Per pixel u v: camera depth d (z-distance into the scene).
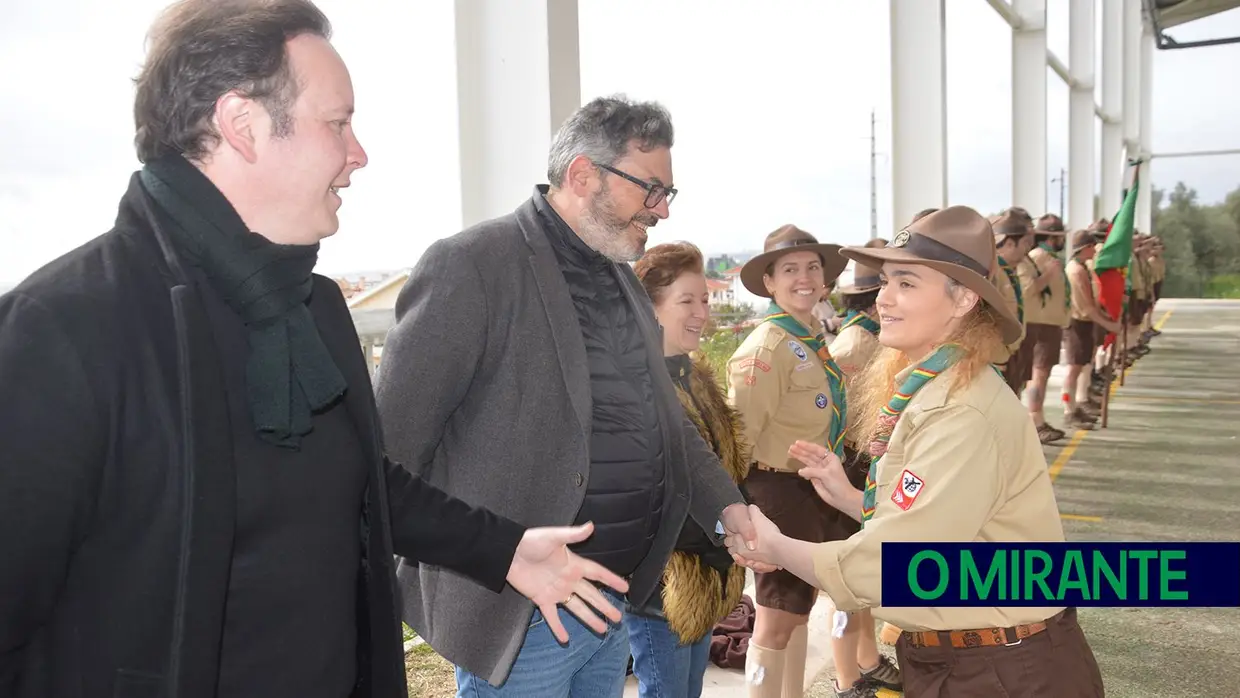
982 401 1.62
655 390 1.78
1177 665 3.45
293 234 0.98
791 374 2.63
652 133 1.66
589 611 1.40
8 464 0.74
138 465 0.84
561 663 1.71
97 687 0.85
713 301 4.45
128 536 0.84
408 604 1.74
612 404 1.68
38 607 0.79
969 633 1.63
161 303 0.88
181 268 0.89
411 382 1.51
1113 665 3.45
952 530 1.58
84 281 0.84
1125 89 23.67
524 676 1.67
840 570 1.67
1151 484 6.16
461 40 2.93
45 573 0.78
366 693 1.12
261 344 0.95
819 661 3.46
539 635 1.67
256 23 0.92
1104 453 7.23
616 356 1.74
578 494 1.58
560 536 1.34
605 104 1.69
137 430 0.84
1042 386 7.60
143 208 0.91
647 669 2.14
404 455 1.53
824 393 2.70
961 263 1.69
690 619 2.00
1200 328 19.36
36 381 0.77
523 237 1.66
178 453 0.85
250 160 0.94
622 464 1.68
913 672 1.73
